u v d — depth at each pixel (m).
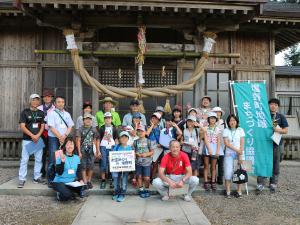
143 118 6.15
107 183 6.03
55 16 6.35
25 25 8.80
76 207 4.90
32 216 4.45
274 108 6.03
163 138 5.91
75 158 5.26
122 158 5.22
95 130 5.76
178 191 5.09
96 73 8.73
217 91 9.17
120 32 9.34
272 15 8.36
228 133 5.61
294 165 8.95
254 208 4.98
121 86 8.81
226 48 9.27
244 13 6.02
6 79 8.86
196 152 5.71
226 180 5.63
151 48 6.50
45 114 6.25
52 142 5.70
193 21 6.55
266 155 5.89
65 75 8.89
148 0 5.70
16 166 8.07
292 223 4.31
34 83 8.84
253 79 9.28
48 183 5.66
